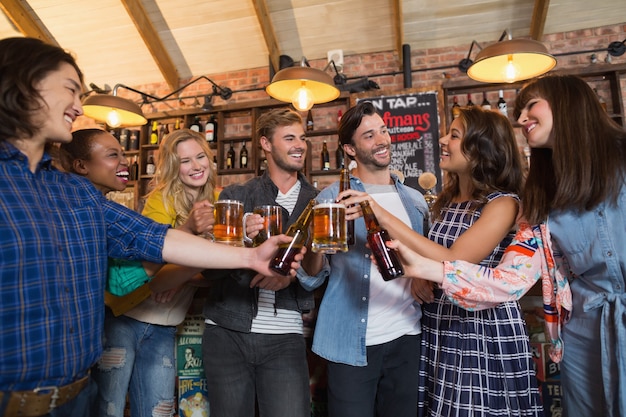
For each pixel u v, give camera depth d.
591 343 1.00
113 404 1.34
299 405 1.31
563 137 0.98
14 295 0.72
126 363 1.36
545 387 1.42
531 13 4.11
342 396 1.28
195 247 1.00
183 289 1.48
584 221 0.98
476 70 2.71
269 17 4.38
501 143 1.23
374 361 1.30
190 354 1.63
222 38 4.66
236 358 1.34
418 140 4.16
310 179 4.42
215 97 4.96
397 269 1.01
